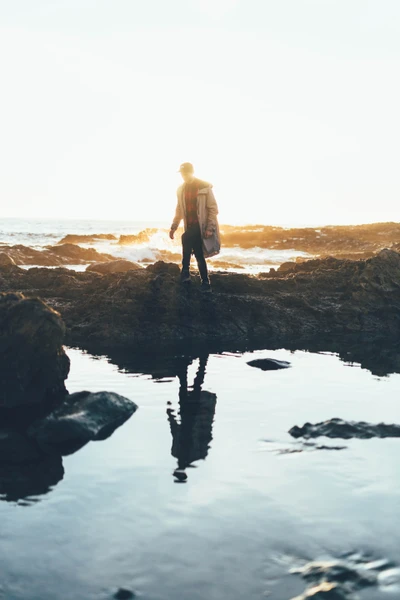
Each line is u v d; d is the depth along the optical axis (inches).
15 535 105.6
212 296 393.1
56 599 86.4
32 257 996.6
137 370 256.2
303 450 151.9
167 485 128.4
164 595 87.5
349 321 420.2
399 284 440.5
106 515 113.7
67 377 235.6
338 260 521.3
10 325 202.1
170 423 175.8
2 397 198.8
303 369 264.8
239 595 87.6
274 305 414.0
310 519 112.5
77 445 155.7
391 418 182.7
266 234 1711.4
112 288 394.3
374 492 125.6
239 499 121.3
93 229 3329.2
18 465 140.6
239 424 175.0
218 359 289.0
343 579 91.7
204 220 366.9
